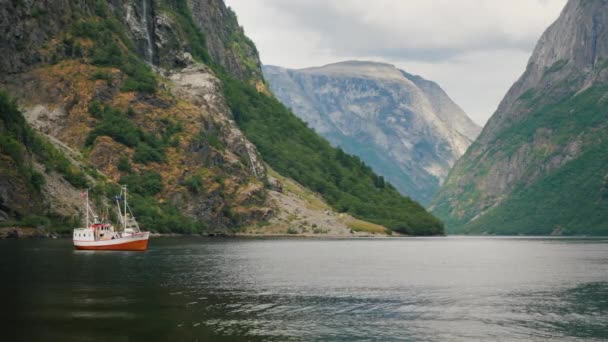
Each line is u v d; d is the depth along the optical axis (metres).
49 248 199.12
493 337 86.44
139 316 93.44
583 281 147.12
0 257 165.25
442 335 87.12
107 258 175.62
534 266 189.25
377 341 83.25
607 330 90.81
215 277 140.00
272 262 182.12
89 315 93.31
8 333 82.56
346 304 108.38
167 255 193.62
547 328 91.94
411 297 117.44
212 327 88.31
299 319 95.06
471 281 144.62
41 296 107.62
